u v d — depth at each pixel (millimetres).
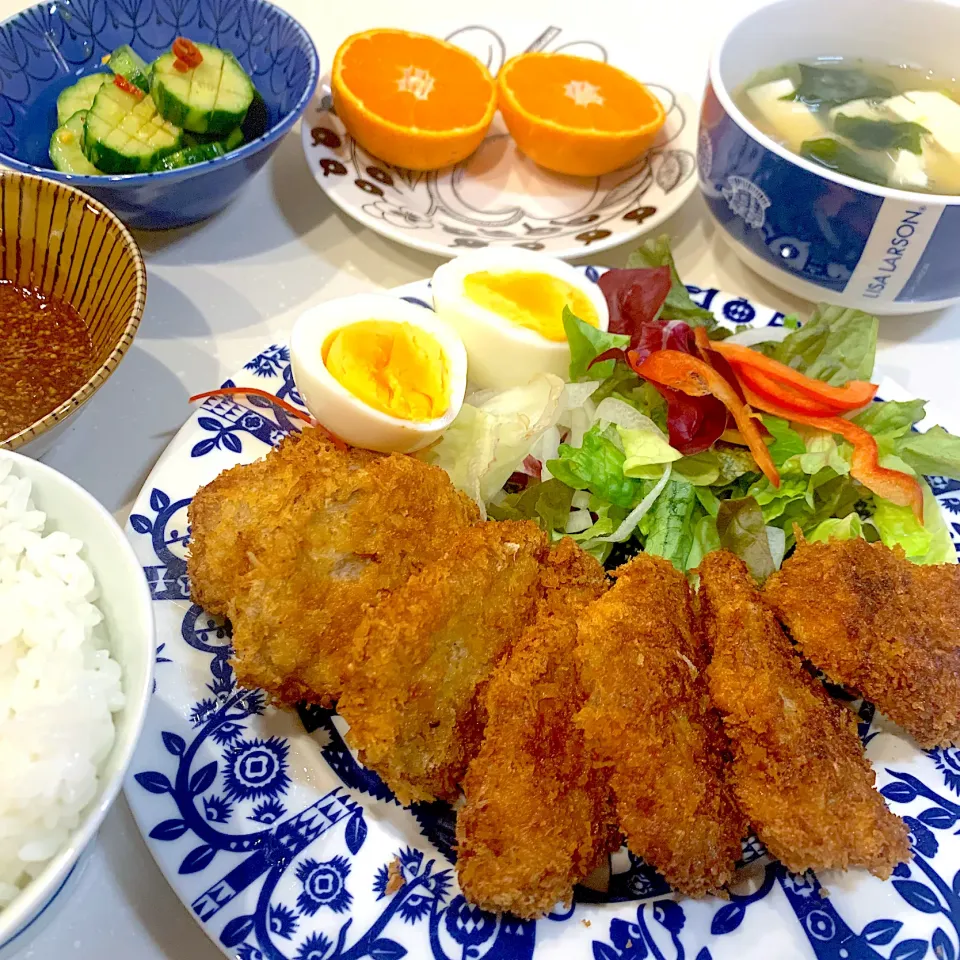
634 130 419
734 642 291
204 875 261
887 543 333
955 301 371
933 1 395
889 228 344
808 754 275
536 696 278
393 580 293
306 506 288
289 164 438
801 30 403
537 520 334
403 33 436
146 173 368
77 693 231
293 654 281
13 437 285
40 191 334
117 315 328
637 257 380
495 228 409
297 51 414
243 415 337
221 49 428
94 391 299
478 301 354
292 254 407
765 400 347
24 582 253
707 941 265
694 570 325
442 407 334
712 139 373
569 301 361
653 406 354
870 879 274
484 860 261
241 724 284
